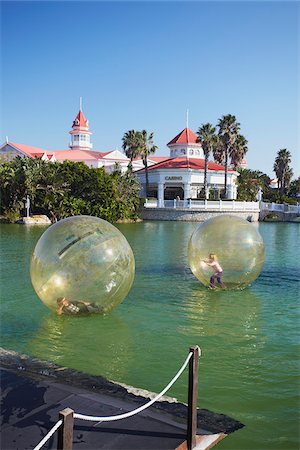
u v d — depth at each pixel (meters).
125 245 9.55
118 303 9.72
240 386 6.50
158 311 10.24
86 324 9.22
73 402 5.58
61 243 9.11
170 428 5.02
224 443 5.07
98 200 46.31
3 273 14.87
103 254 9.13
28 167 42.94
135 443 4.69
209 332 8.88
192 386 4.75
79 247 9.07
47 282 9.09
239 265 11.96
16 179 41.81
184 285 12.97
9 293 11.94
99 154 74.25
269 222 52.41
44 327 9.04
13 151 67.44
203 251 12.03
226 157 56.91
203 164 62.88
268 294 12.01
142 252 20.84
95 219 9.73
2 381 6.18
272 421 5.57
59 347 8.00
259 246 12.09
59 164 46.22
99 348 7.96
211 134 54.81
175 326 9.20
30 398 5.66
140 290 12.27
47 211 44.25
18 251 20.77
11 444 4.61
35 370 6.85
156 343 8.23
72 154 71.88
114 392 6.08
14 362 7.16
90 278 9.07
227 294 11.94
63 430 3.48
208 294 11.88
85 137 83.75
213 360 7.45
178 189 64.38
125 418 5.21
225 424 5.45
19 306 10.59
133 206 50.19
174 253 20.45
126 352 7.79
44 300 9.40
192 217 51.78
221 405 5.94
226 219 12.39
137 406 5.59
